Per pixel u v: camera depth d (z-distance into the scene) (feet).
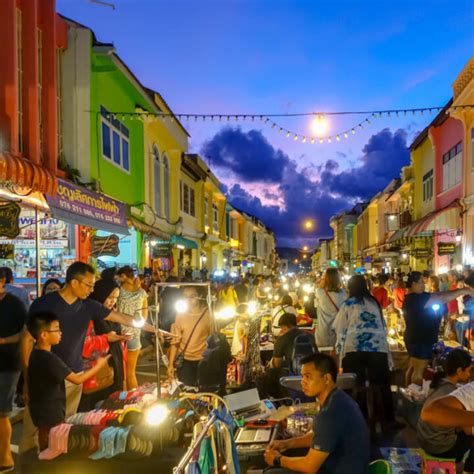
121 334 23.59
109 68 43.93
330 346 27.45
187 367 24.20
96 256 41.88
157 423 15.49
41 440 15.78
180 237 76.18
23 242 37.40
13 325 18.31
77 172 41.27
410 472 17.22
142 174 58.08
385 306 43.80
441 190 79.10
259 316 33.04
